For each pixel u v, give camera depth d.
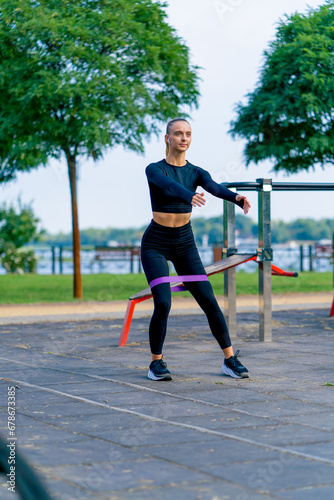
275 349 6.38
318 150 13.63
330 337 7.24
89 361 5.81
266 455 3.00
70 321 9.14
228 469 2.81
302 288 14.85
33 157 13.14
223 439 3.27
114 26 11.26
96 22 11.30
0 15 11.01
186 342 6.96
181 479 2.69
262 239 6.88
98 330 8.09
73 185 12.70
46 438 3.30
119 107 11.41
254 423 3.58
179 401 4.16
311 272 22.00
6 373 5.21
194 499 2.48
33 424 3.59
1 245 23.72
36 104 11.59
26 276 21.09
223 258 7.16
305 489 2.58
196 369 5.33
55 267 23.56
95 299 12.48
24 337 7.46
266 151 13.28
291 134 13.59
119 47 11.62
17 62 11.28
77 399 4.23
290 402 4.11
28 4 11.18
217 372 5.18
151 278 4.98
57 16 11.23
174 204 4.91
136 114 11.48
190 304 11.25
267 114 12.84
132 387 4.63
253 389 4.52
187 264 5.04
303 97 12.48
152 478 2.71
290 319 9.00
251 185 6.92
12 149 12.93
